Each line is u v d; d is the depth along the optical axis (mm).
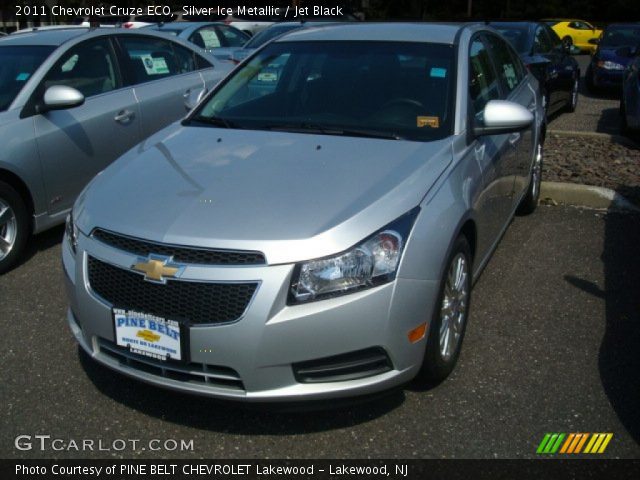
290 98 4156
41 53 5355
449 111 3785
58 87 4938
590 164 7348
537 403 3236
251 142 3719
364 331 2801
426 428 3070
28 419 3166
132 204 3154
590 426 3070
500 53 5094
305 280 2752
